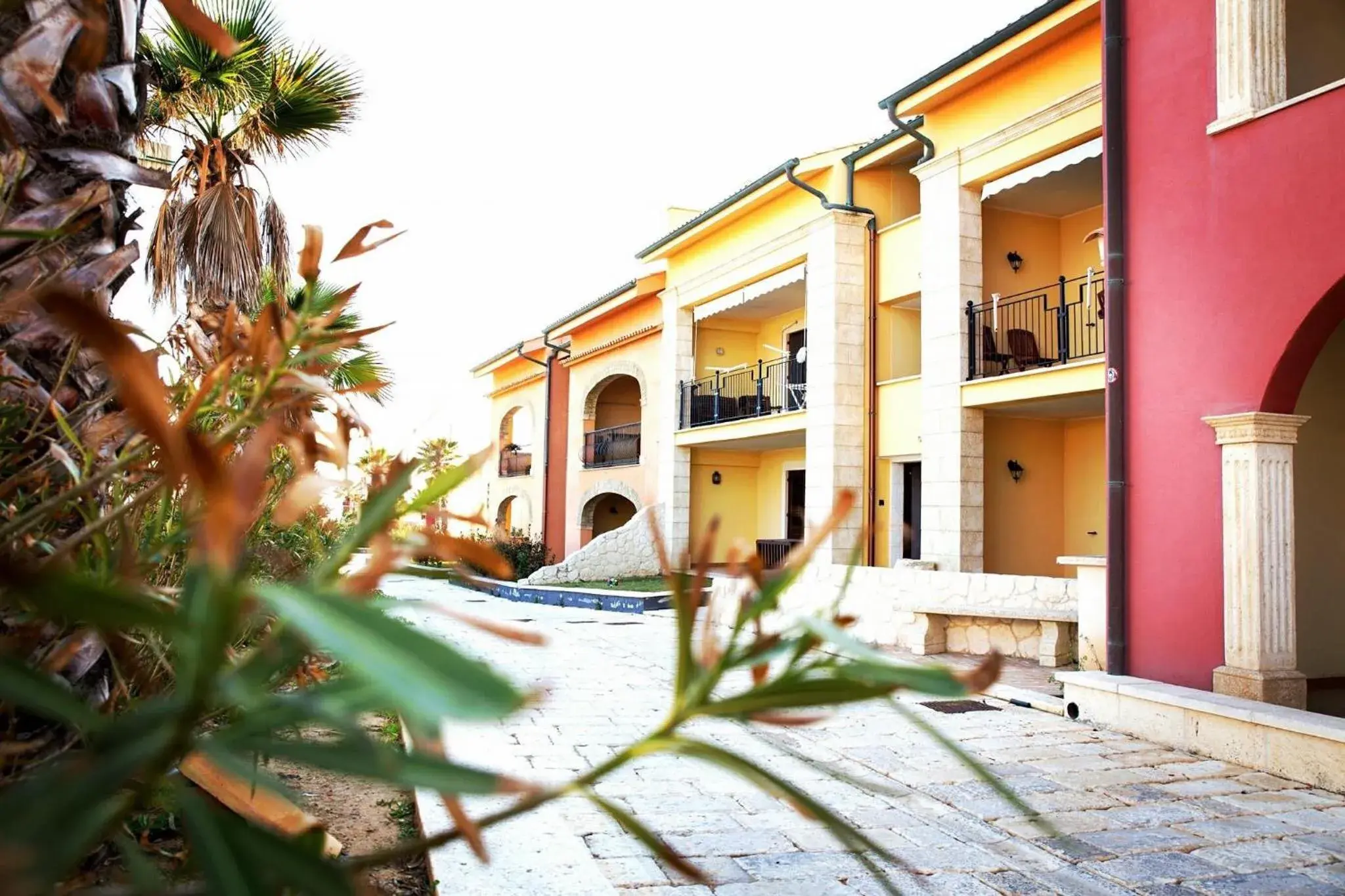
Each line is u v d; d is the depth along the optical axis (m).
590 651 10.59
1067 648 9.15
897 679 0.46
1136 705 6.59
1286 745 5.55
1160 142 7.29
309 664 0.98
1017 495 13.04
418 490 0.65
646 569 19.58
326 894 0.47
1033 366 12.70
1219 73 6.84
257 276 8.74
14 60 1.13
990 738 6.52
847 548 14.05
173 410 0.93
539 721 6.73
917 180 15.20
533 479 26.08
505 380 28.97
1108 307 7.52
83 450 0.84
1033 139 11.20
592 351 22.73
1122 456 7.36
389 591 8.77
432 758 0.45
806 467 14.90
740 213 16.84
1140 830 4.60
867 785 0.51
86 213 1.24
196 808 0.49
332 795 4.30
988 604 9.81
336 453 0.69
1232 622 6.45
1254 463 6.36
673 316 19.05
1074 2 10.24
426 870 3.36
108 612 0.36
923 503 12.66
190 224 8.60
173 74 8.58
